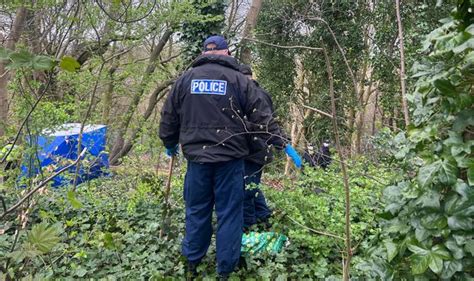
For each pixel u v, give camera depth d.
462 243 1.51
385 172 3.73
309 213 3.83
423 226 1.60
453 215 1.52
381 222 1.81
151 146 5.89
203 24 9.17
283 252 3.72
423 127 1.72
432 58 1.72
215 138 3.31
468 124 1.56
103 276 3.48
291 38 13.50
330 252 3.72
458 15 1.64
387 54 11.93
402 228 1.69
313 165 4.80
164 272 3.55
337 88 13.04
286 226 3.89
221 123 3.33
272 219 4.05
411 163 1.84
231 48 9.71
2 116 5.96
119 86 7.55
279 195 4.06
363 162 4.43
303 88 13.77
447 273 1.51
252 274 3.54
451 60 1.64
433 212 1.58
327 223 3.74
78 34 5.88
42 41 6.78
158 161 5.91
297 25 13.20
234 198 3.38
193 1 8.65
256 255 3.71
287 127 9.90
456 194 1.54
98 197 4.99
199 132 3.35
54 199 4.44
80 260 3.60
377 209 3.88
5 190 3.49
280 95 13.77
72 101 5.33
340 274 3.39
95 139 5.33
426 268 1.54
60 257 3.30
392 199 1.76
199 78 3.39
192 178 3.43
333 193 4.22
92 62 5.79
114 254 3.72
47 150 4.44
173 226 4.08
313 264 3.59
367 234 3.74
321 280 3.42
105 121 7.65
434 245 1.58
